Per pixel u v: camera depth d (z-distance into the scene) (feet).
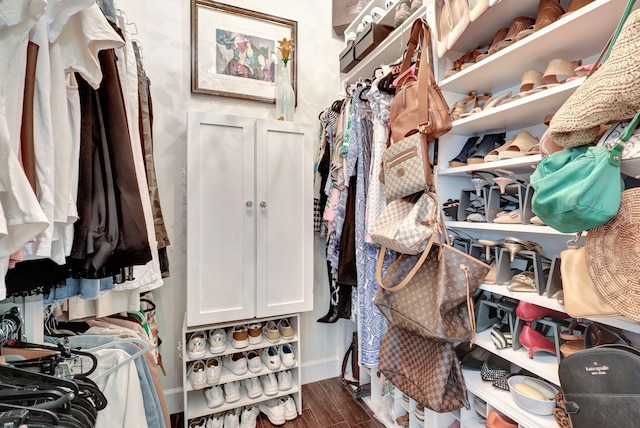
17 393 1.81
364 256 4.94
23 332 2.53
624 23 2.10
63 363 2.24
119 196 2.32
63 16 1.88
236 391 5.23
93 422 1.99
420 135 3.84
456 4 3.82
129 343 2.86
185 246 5.81
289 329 5.59
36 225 1.65
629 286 2.14
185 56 5.79
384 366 4.21
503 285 3.59
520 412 3.23
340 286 6.21
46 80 1.83
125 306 3.78
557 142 2.49
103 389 2.50
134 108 3.18
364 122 5.12
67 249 2.11
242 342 5.18
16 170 1.56
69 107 2.13
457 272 3.54
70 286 2.86
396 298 3.91
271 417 5.30
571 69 3.04
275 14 6.44
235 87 6.06
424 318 3.60
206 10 5.86
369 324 4.84
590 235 2.42
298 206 5.51
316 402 5.97
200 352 4.94
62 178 1.98
